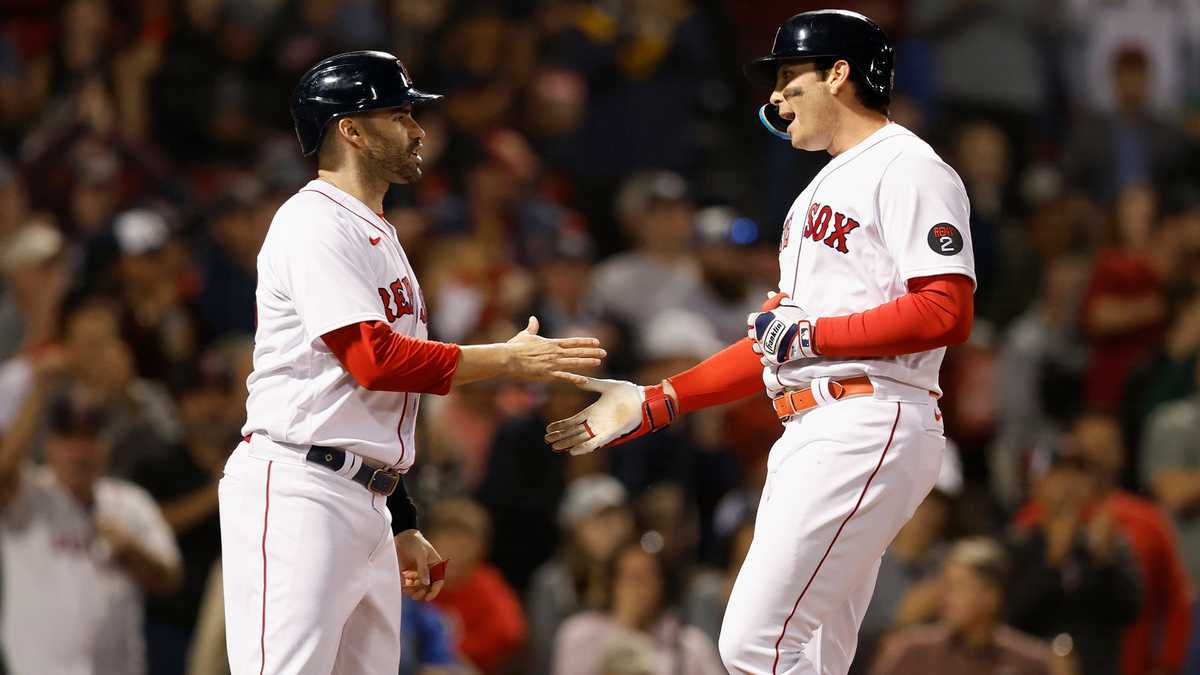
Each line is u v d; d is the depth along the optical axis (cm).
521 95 4728
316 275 1675
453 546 2991
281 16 4703
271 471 1702
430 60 4725
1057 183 4784
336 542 1695
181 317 3678
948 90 4950
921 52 4888
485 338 3572
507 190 4269
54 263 3447
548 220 4322
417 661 2678
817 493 1659
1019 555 3134
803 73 1728
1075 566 3097
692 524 3372
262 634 1683
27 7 4897
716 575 3070
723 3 5172
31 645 2842
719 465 3416
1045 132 5044
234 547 1714
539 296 3844
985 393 3872
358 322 1664
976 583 2762
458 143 4509
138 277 3622
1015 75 4981
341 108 1725
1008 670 2756
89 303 3216
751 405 3478
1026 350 4066
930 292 1623
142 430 3106
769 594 1669
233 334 3828
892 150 1683
